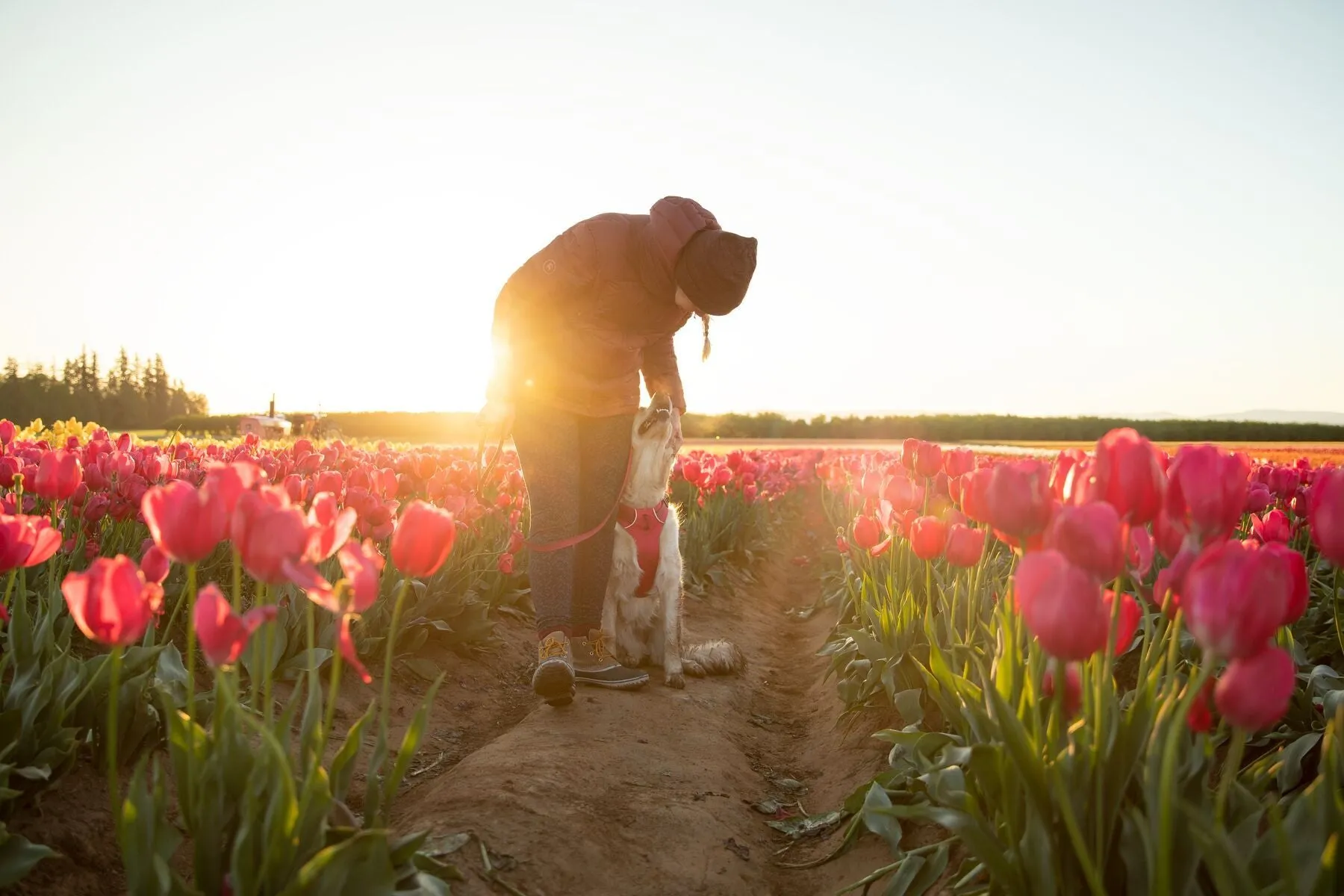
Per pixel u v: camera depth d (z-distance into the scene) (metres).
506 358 3.88
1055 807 1.74
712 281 3.65
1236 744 1.48
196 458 6.18
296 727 3.45
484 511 5.57
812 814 3.35
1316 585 4.36
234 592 1.82
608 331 3.93
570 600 3.95
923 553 2.89
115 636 1.65
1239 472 1.65
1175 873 1.61
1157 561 3.91
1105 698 1.89
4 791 2.01
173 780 2.73
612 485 4.16
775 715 4.82
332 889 1.69
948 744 2.51
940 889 2.34
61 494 2.88
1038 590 1.53
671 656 4.63
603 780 3.17
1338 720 1.62
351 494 3.74
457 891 2.29
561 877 2.51
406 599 4.67
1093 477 1.76
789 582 10.23
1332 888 1.35
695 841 2.90
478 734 4.08
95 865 2.36
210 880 1.78
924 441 3.97
